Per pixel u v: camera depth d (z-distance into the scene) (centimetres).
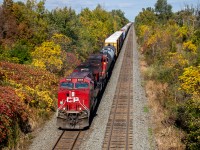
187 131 2097
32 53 3681
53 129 2302
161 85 3550
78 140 2094
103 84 3431
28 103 2386
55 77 3341
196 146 1708
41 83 2962
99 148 1948
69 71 3766
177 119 2331
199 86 2403
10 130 1956
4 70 2853
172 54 4375
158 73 3984
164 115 2558
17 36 4075
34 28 4388
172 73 3556
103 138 2109
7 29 4059
